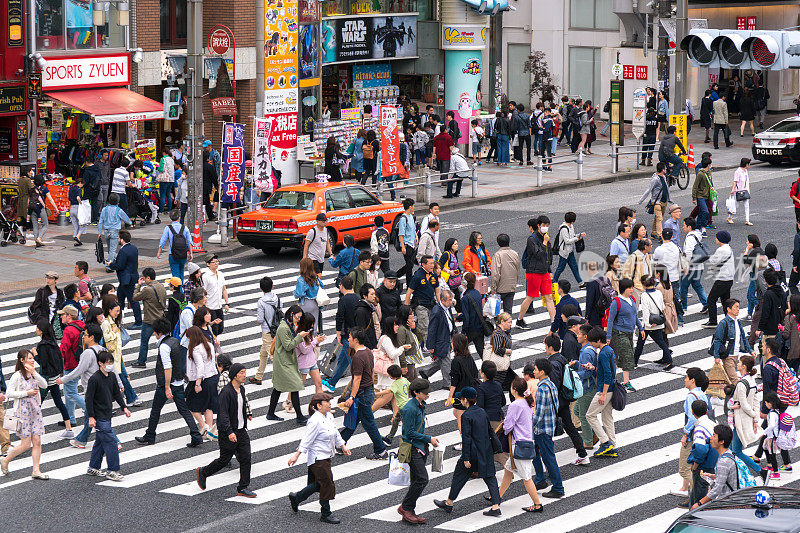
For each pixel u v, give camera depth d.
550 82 85.88
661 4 71.31
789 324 30.16
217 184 58.25
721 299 37.22
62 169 58.91
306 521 23.69
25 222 52.12
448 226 53.69
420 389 23.38
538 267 37.22
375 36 75.25
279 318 32.91
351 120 70.19
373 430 27.47
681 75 64.00
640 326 32.56
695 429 22.66
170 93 50.34
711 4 87.38
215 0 65.25
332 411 30.94
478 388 25.42
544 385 24.70
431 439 23.52
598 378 26.62
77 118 59.34
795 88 90.19
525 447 23.86
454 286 36.31
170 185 58.34
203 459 27.73
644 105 72.38
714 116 75.25
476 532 22.97
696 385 23.88
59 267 47.69
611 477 25.95
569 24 89.12
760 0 85.12
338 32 72.69
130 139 60.81
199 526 23.39
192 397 28.34
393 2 76.56
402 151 63.62
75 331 29.48
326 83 76.38
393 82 82.50
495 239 50.34
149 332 34.47
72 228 55.75
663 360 33.66
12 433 30.56
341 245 49.81
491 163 73.12
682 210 55.34
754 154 68.25
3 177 54.72
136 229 55.44
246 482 25.11
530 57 86.12
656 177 47.97
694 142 78.25
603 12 87.38
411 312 29.34
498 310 35.03
